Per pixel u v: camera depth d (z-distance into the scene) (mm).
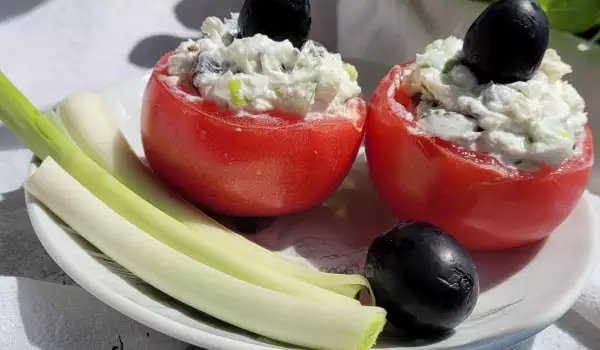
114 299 162
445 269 170
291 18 207
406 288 170
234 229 217
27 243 206
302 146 202
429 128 202
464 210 200
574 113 212
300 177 207
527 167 197
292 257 211
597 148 256
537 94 200
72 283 194
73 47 304
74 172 196
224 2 353
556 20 261
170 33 325
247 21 209
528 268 207
